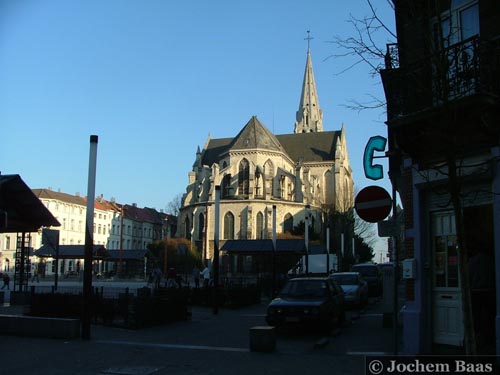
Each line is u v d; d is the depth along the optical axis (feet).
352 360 35.19
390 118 34.91
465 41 31.37
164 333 49.39
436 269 37.04
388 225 31.96
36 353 36.81
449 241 36.40
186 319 61.57
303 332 52.26
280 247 119.55
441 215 37.19
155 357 36.04
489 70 30.76
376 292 112.78
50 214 63.72
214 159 317.63
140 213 444.55
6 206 60.23
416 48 36.91
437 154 35.45
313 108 365.81
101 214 368.89
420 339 36.24
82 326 43.62
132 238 417.08
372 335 49.55
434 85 29.73
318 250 159.53
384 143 40.19
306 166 317.01
